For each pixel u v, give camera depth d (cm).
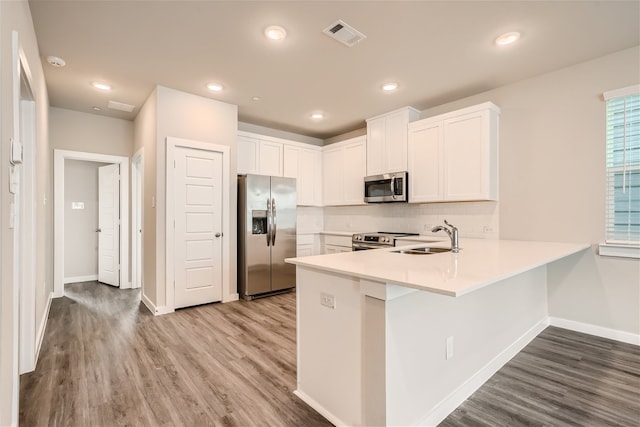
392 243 403
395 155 416
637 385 201
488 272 150
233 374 214
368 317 148
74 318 331
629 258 269
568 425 164
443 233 396
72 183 521
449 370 182
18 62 157
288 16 223
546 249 247
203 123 374
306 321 188
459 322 190
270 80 329
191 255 366
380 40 254
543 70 306
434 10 217
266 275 420
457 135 350
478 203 363
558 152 305
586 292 293
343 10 217
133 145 471
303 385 189
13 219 154
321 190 545
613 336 278
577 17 224
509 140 337
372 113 436
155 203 347
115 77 321
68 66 297
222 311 354
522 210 328
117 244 481
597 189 284
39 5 208
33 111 236
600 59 281
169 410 175
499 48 267
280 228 436
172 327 303
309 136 568
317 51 271
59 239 420
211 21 229
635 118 266
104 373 215
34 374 214
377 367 144
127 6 211
